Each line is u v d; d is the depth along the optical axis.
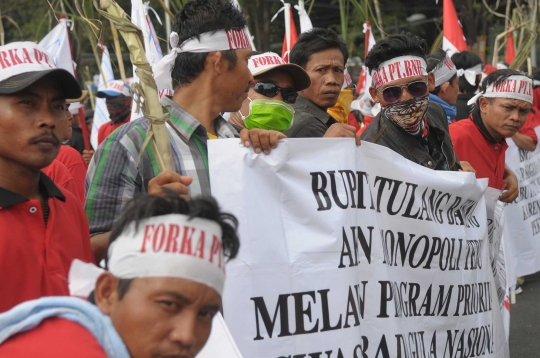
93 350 1.89
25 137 2.80
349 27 18.19
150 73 3.12
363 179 3.68
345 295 3.40
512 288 8.14
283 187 3.35
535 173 8.88
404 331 3.88
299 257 3.32
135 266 1.92
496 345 4.73
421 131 4.70
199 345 1.98
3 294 2.70
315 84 5.03
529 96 6.01
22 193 2.87
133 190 3.25
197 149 3.40
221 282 1.99
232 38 3.46
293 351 3.27
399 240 4.02
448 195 4.28
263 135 3.32
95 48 8.16
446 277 4.27
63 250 2.89
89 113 11.08
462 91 8.48
